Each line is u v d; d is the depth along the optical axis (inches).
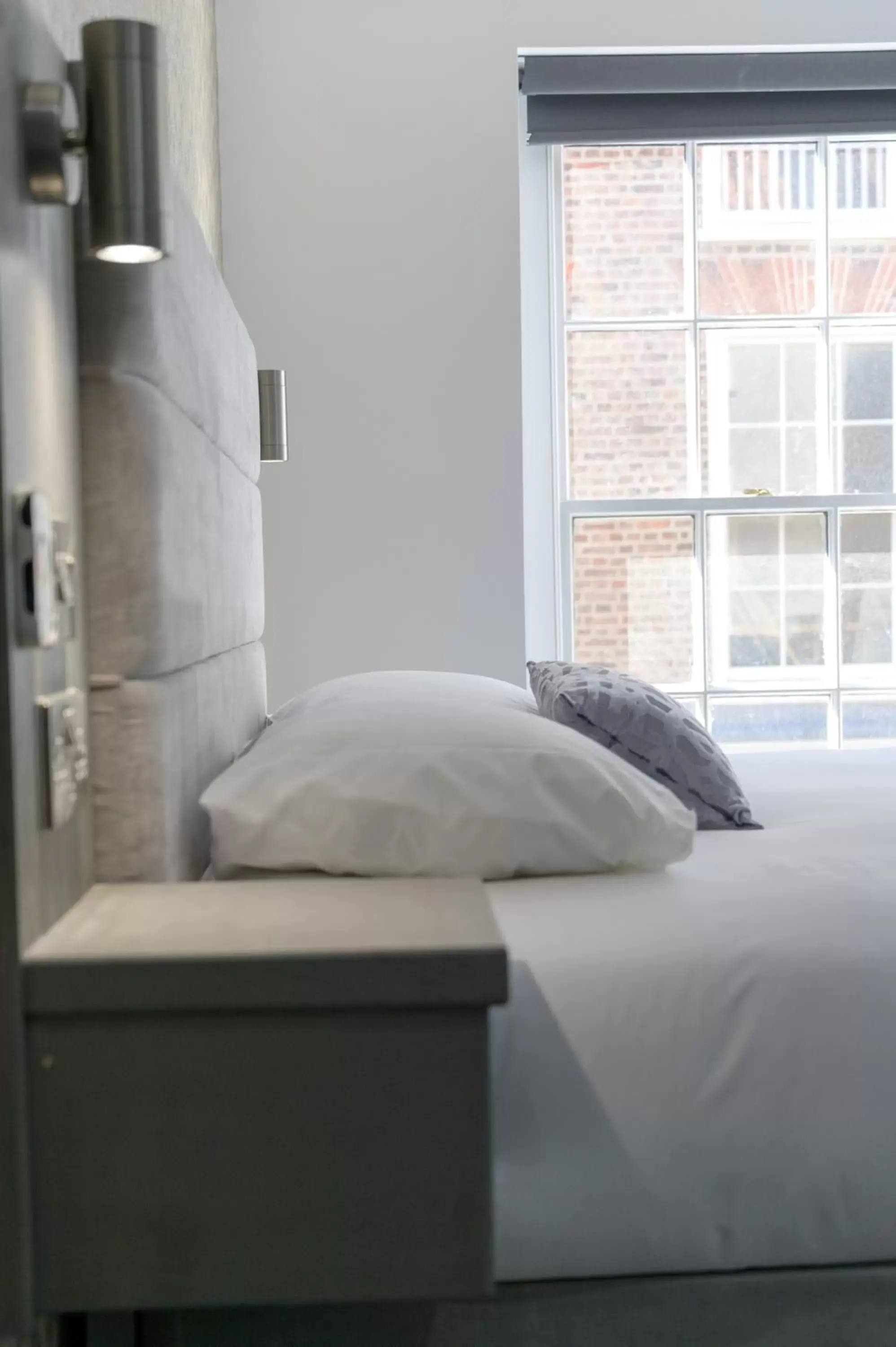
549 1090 56.7
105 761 54.7
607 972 58.1
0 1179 42.6
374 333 151.9
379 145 151.0
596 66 156.0
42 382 46.3
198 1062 43.3
